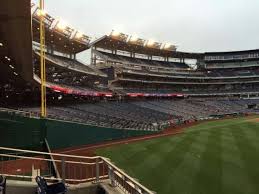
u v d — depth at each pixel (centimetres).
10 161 1619
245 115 6588
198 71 8206
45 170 1252
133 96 5859
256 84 7856
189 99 7144
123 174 745
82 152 2550
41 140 1728
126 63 6594
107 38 6147
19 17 1374
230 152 2314
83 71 4403
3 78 3266
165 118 4978
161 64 7756
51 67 3925
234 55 8400
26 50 1958
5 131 1723
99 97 5075
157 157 2220
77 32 4509
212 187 1484
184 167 1884
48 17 3681
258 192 1396
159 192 1442
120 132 3372
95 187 807
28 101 3834
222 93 7662
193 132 3712
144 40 6825
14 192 745
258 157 2103
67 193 770
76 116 3478
